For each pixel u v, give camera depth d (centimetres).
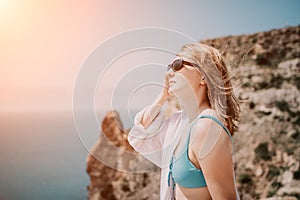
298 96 702
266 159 632
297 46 773
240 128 695
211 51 112
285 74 752
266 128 681
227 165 105
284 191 580
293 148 630
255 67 775
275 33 809
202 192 110
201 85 111
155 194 648
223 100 111
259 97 727
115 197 698
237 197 110
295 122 671
